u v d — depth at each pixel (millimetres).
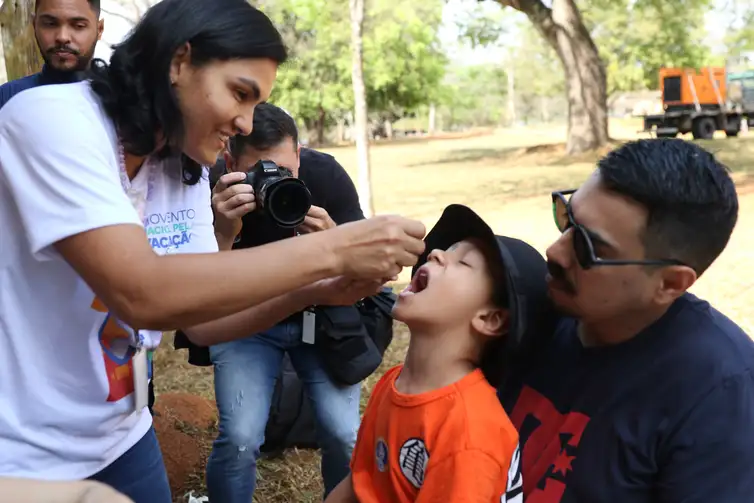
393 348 5613
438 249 1736
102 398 1782
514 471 1574
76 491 913
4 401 1708
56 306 1672
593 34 34250
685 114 23766
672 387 1507
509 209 12141
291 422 3893
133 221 1518
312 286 2092
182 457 3904
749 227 9430
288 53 1689
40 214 1500
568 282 1544
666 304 1521
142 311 1489
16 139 1539
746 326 5461
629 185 1435
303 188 2234
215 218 2324
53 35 3357
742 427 1458
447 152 27312
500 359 1628
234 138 2674
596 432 1566
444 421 1549
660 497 1520
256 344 2816
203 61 1586
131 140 1653
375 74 30500
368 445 1740
